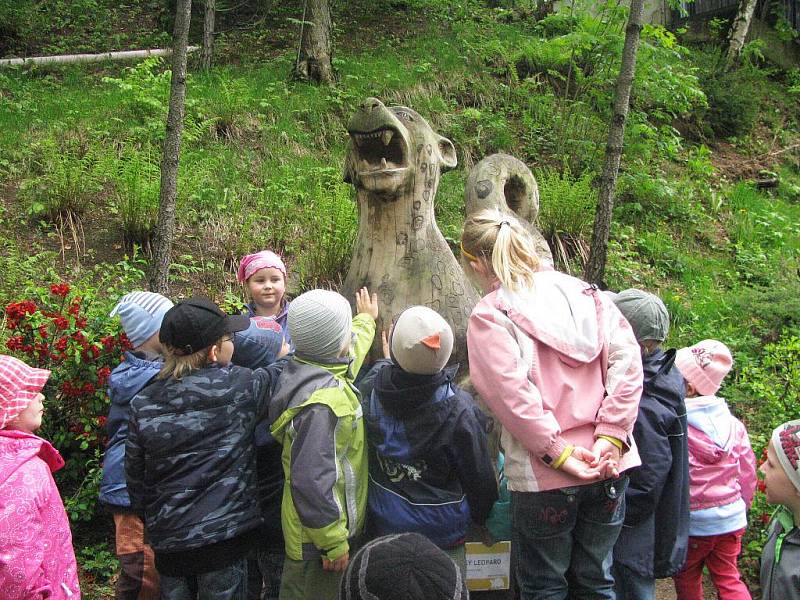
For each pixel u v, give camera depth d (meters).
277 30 11.45
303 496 2.44
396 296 3.55
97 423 3.84
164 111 7.68
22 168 6.70
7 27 10.94
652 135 9.26
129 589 3.01
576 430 2.52
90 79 9.40
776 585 2.17
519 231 2.77
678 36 13.15
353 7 12.29
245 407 2.68
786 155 11.12
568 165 8.67
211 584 2.59
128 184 6.12
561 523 2.51
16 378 2.54
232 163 7.28
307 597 2.60
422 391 2.53
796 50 13.66
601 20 9.15
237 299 5.46
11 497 2.31
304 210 6.66
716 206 9.04
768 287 7.57
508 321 2.55
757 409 5.16
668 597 3.86
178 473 2.56
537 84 9.80
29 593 2.29
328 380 2.59
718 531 3.24
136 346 3.13
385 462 2.66
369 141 3.58
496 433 3.44
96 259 5.84
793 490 2.14
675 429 2.87
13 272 5.17
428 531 2.61
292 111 8.35
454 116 8.93
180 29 4.89
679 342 6.21
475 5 12.64
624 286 7.03
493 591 3.07
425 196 3.63
